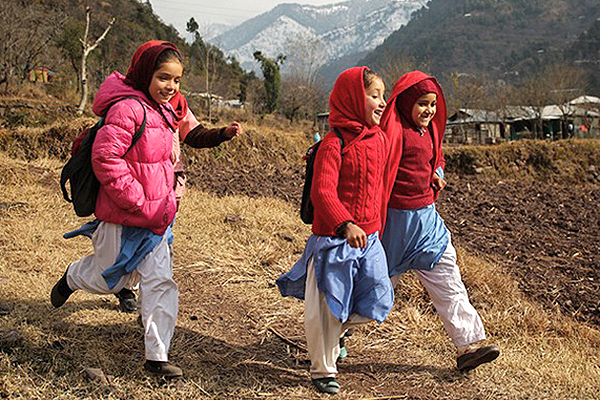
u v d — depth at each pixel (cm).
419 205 372
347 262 324
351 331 416
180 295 486
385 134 355
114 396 305
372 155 336
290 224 727
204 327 425
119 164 318
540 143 1781
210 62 6094
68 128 1134
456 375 375
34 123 1581
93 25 5453
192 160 1248
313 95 4897
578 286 637
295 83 4884
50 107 1997
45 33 3006
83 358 340
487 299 548
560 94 4922
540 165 1708
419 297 526
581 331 505
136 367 338
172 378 325
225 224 697
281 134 1454
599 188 1574
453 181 1472
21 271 479
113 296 450
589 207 1175
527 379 378
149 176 328
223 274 542
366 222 337
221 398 319
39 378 311
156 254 335
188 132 391
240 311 464
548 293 610
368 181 335
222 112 3619
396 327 457
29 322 377
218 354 379
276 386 341
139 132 323
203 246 607
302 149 1455
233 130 377
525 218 1015
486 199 1182
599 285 643
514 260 731
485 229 901
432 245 374
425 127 379
